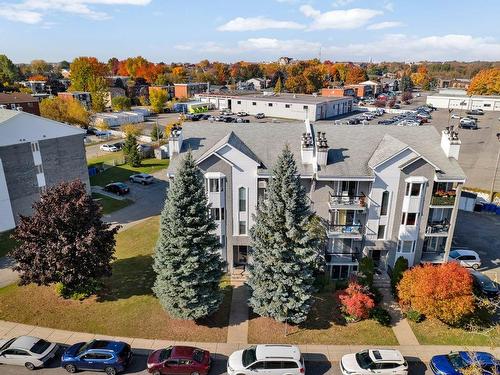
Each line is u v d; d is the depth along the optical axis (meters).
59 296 30.81
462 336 27.69
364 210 32.81
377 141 35.03
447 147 33.62
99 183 58.72
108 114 107.06
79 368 23.80
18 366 24.36
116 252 38.00
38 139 43.69
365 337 27.47
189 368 23.53
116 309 29.59
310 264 28.30
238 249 35.62
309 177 32.22
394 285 31.84
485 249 39.97
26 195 43.44
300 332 27.80
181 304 26.94
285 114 109.12
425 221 33.75
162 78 174.75
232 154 32.22
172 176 31.78
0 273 34.31
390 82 195.38
